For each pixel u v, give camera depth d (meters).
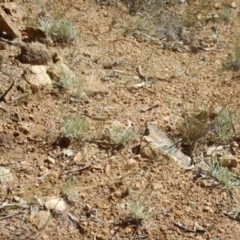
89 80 4.27
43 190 3.49
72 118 3.90
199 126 3.84
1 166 3.60
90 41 4.70
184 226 3.40
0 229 3.31
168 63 4.62
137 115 4.04
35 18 4.77
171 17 5.13
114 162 3.69
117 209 3.43
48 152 3.71
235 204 3.54
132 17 5.06
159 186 3.58
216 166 3.69
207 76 4.53
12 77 4.16
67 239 3.30
